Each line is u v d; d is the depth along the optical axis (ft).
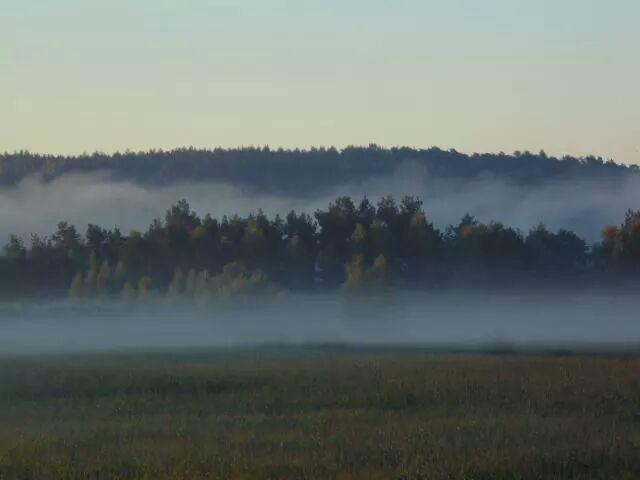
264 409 168.35
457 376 201.36
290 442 127.85
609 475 107.76
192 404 175.52
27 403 181.06
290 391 187.83
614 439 124.06
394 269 476.13
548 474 108.47
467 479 106.73
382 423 145.38
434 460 113.60
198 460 115.75
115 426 147.02
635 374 202.08
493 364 226.38
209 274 492.95
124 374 213.25
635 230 460.55
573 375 200.64
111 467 113.39
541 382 189.78
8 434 139.54
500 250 482.69
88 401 183.01
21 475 111.24
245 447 124.36
